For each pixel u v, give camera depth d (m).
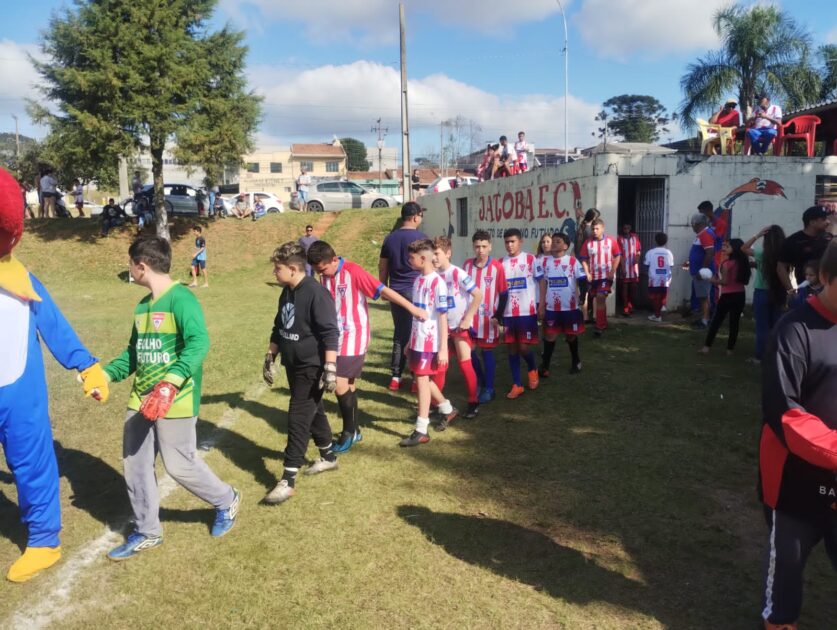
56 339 3.53
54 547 3.51
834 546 2.39
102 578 3.38
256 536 3.78
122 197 32.50
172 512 4.12
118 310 14.52
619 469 4.68
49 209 24.98
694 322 10.53
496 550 3.60
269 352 4.49
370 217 25.06
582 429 5.55
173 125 21.41
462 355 5.83
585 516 3.98
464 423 5.80
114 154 21.25
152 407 3.30
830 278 2.21
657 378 7.11
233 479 4.62
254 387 7.26
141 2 20.88
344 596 3.18
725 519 3.91
